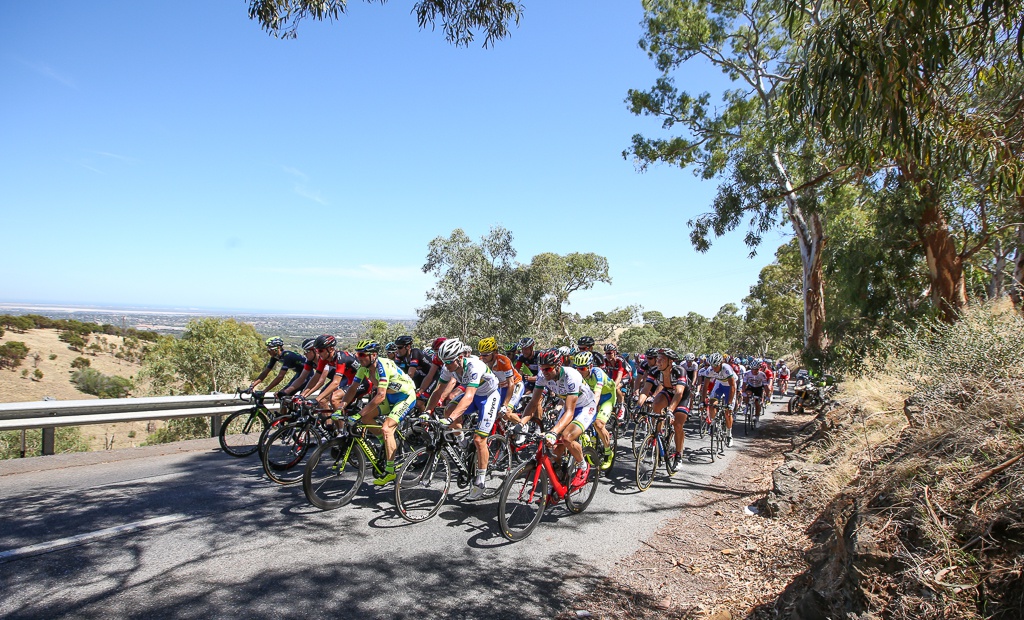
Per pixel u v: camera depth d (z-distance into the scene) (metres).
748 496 6.93
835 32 4.62
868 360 13.17
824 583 3.26
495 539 5.03
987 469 3.23
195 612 3.44
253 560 4.24
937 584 2.60
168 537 4.61
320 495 5.86
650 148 22.72
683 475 8.08
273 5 6.25
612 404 7.14
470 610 3.71
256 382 8.18
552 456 5.54
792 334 38.69
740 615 3.79
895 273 14.98
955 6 4.56
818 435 8.63
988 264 19.00
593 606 3.90
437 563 4.41
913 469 3.63
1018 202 11.91
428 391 8.30
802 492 6.07
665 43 21.22
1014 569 2.46
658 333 70.31
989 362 5.09
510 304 40.59
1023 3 4.59
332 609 3.59
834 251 16.56
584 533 5.37
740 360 16.44
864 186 14.86
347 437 5.82
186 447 8.24
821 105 4.99
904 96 4.79
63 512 5.09
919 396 5.44
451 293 40.47
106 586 3.71
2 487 5.93
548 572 4.40
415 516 5.38
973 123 6.21
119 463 7.21
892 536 3.04
